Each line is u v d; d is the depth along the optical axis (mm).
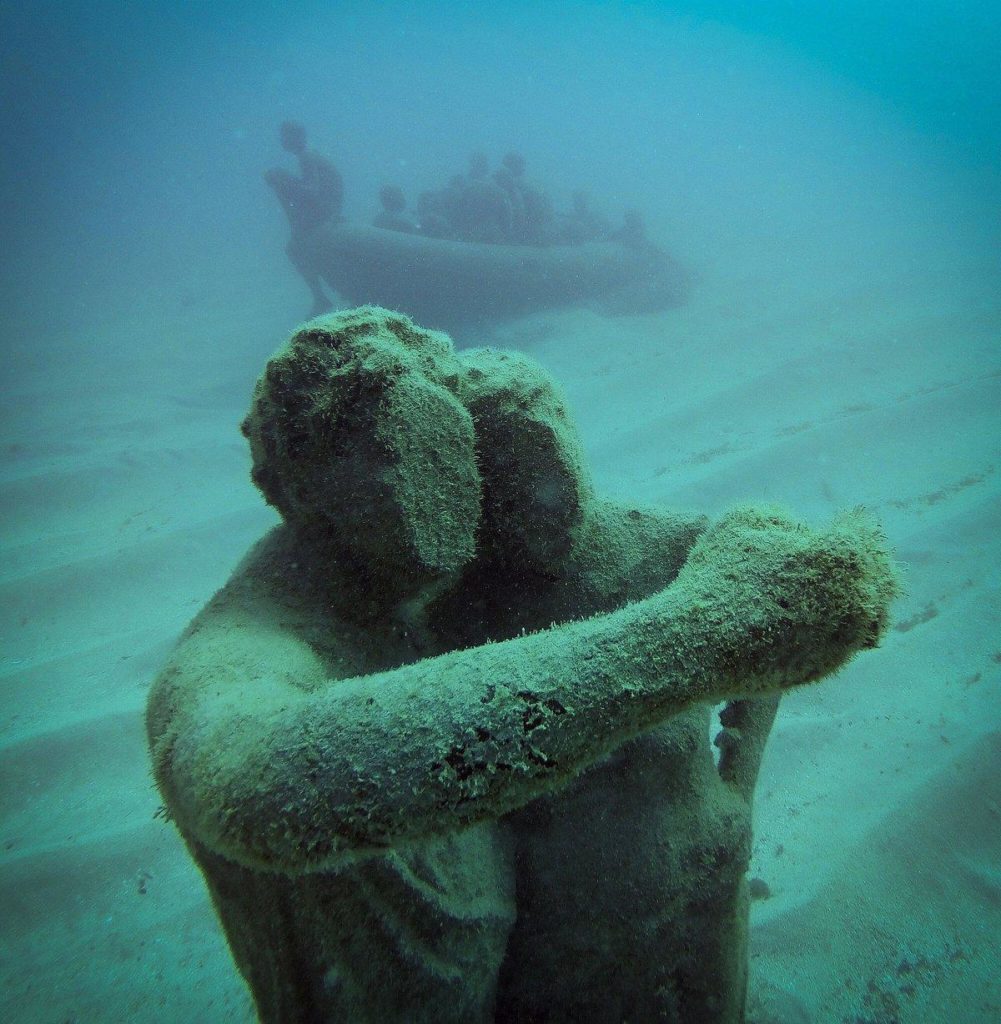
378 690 854
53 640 5766
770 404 9531
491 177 14234
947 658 4469
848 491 7031
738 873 1630
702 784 1609
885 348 11008
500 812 816
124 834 3863
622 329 13641
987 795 3451
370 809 784
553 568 1583
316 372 1267
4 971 3225
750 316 13859
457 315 12914
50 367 15984
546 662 848
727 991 1647
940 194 25953
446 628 1619
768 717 1888
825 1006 2740
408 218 13469
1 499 8312
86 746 4473
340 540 1303
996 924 2930
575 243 14891
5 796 4180
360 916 1250
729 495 7281
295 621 1286
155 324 19875
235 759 837
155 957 3227
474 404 1448
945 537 5805
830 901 3152
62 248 43844
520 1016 1609
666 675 833
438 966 1351
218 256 33500
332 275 12516
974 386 8617
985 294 13367
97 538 7355
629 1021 1599
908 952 2891
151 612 6129
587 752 821
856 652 860
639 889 1526
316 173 12141
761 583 883
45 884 3611
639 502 1836
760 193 30125
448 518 1279
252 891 1212
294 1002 1268
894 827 3420
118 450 9844
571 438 1529
